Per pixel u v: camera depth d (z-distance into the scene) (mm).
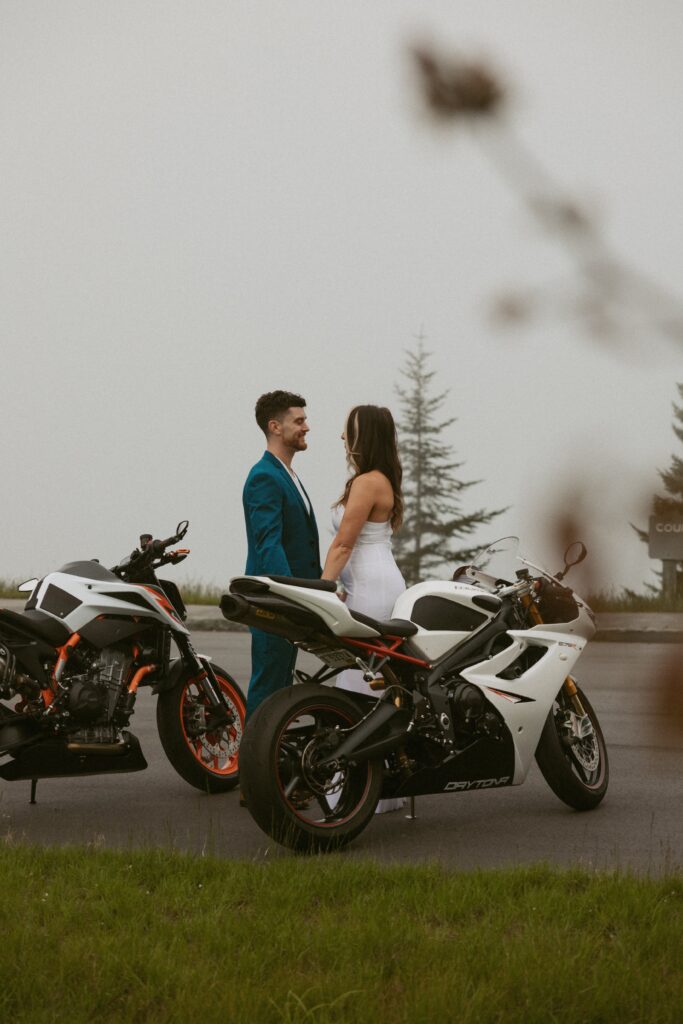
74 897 5344
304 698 6734
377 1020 3832
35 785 8469
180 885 5469
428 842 7074
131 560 8422
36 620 7660
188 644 8578
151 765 9984
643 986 4090
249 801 6590
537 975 4168
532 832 7344
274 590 6750
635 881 5434
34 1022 3871
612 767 9523
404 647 7238
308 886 5438
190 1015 3885
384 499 7809
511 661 7574
